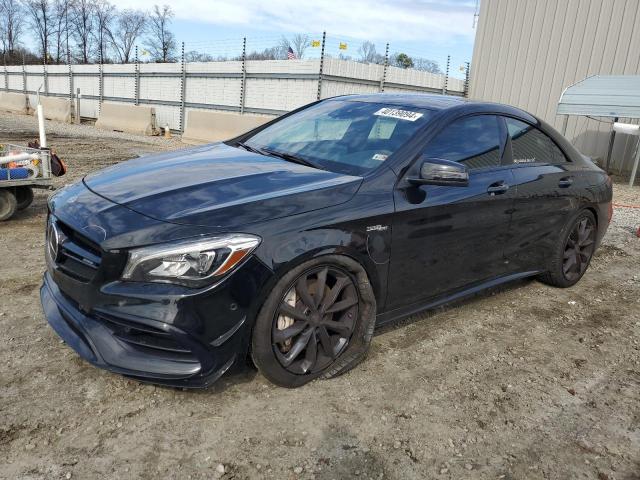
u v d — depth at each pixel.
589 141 14.92
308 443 2.46
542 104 15.73
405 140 3.29
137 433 2.45
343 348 2.98
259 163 3.30
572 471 2.42
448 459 2.44
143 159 3.57
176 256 2.34
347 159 3.30
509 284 4.86
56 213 2.77
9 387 2.72
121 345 2.47
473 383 3.10
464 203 3.41
